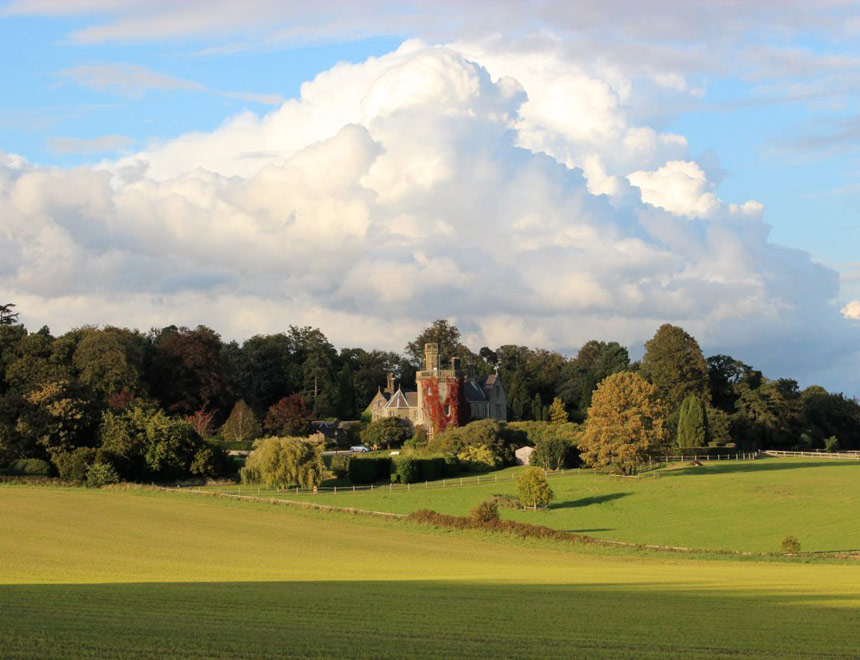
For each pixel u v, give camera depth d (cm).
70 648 2089
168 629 2356
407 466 10656
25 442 9800
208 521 6962
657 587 3662
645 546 5984
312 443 10231
